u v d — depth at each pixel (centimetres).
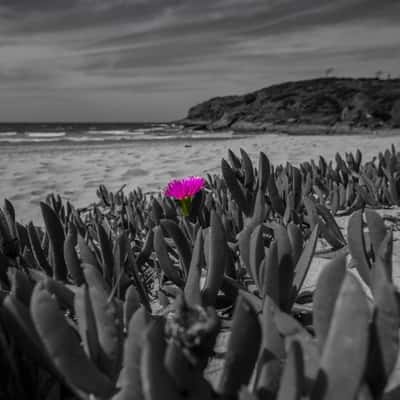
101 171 219
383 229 36
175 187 55
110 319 30
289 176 110
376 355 23
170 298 53
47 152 388
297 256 44
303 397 24
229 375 24
